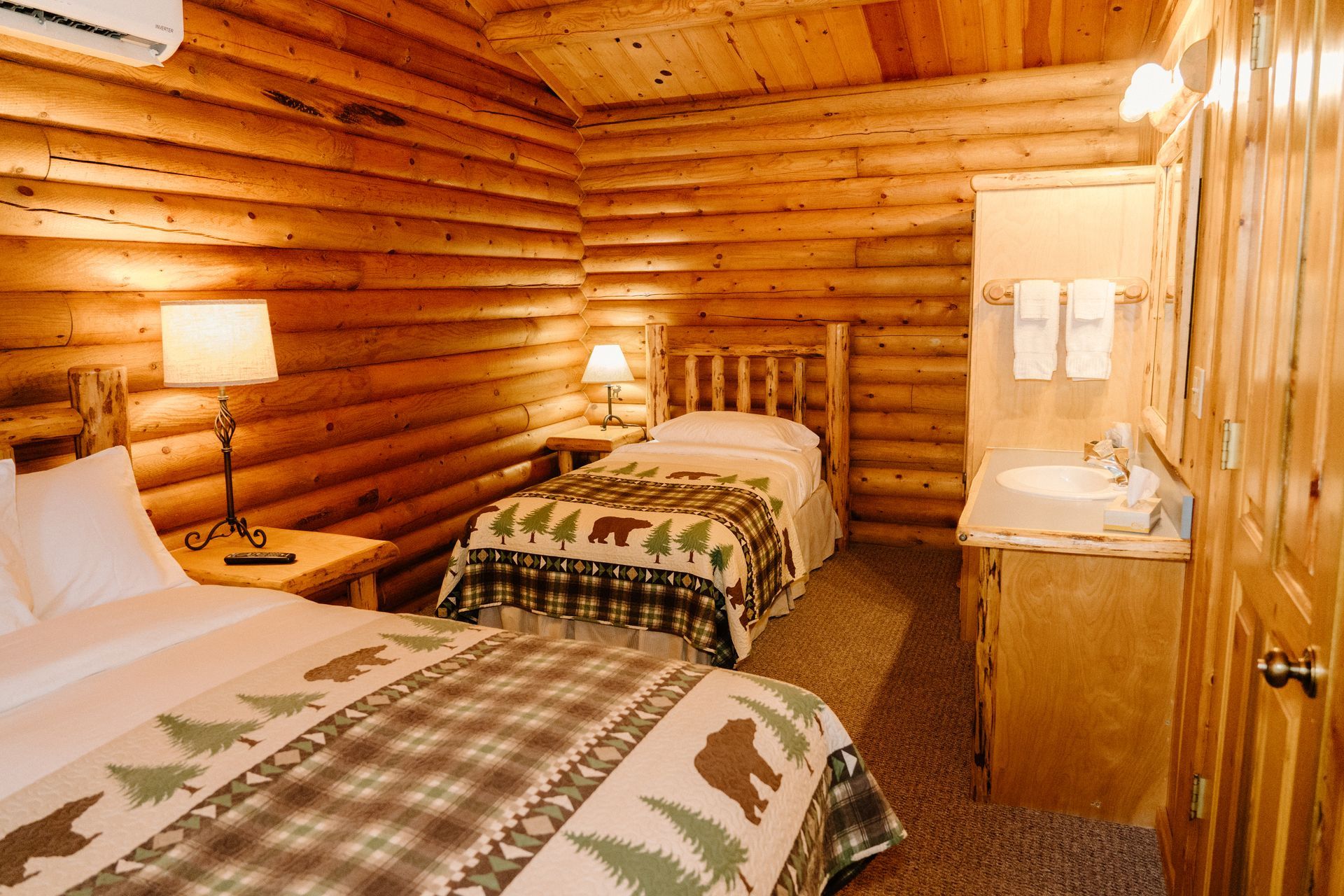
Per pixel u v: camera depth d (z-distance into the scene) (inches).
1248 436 62.2
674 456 179.5
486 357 187.8
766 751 66.7
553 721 65.9
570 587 133.3
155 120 113.5
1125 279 131.7
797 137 195.2
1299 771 42.1
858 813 79.0
